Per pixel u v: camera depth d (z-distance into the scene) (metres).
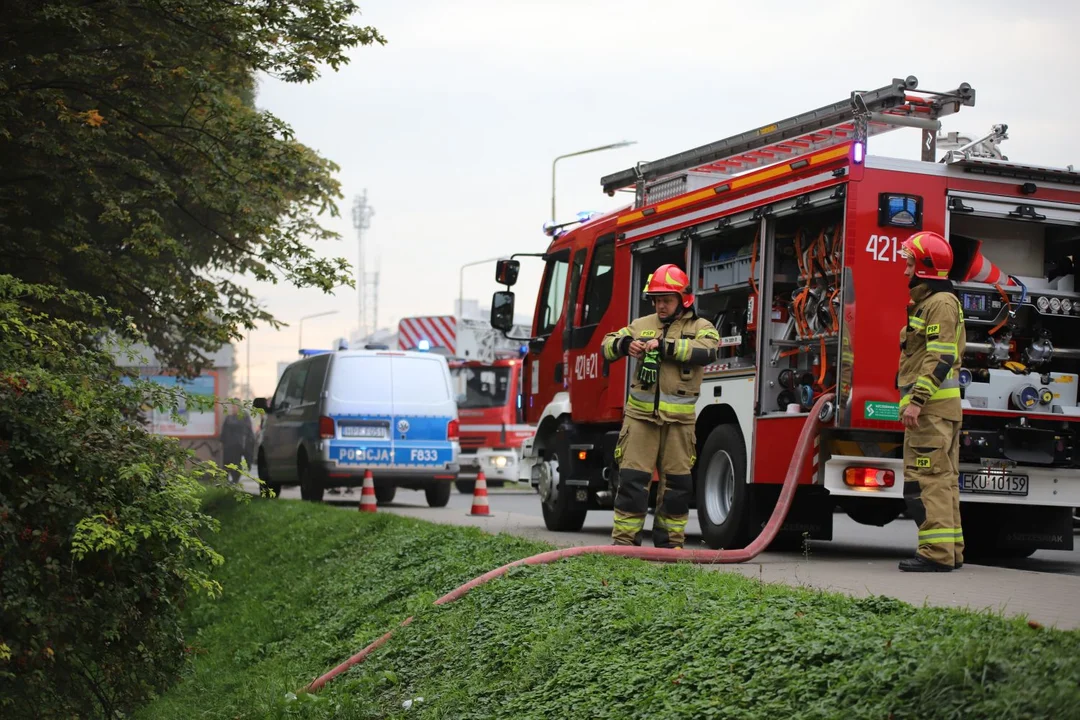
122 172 12.23
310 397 19.25
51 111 11.67
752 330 11.08
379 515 13.20
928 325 9.02
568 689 5.95
